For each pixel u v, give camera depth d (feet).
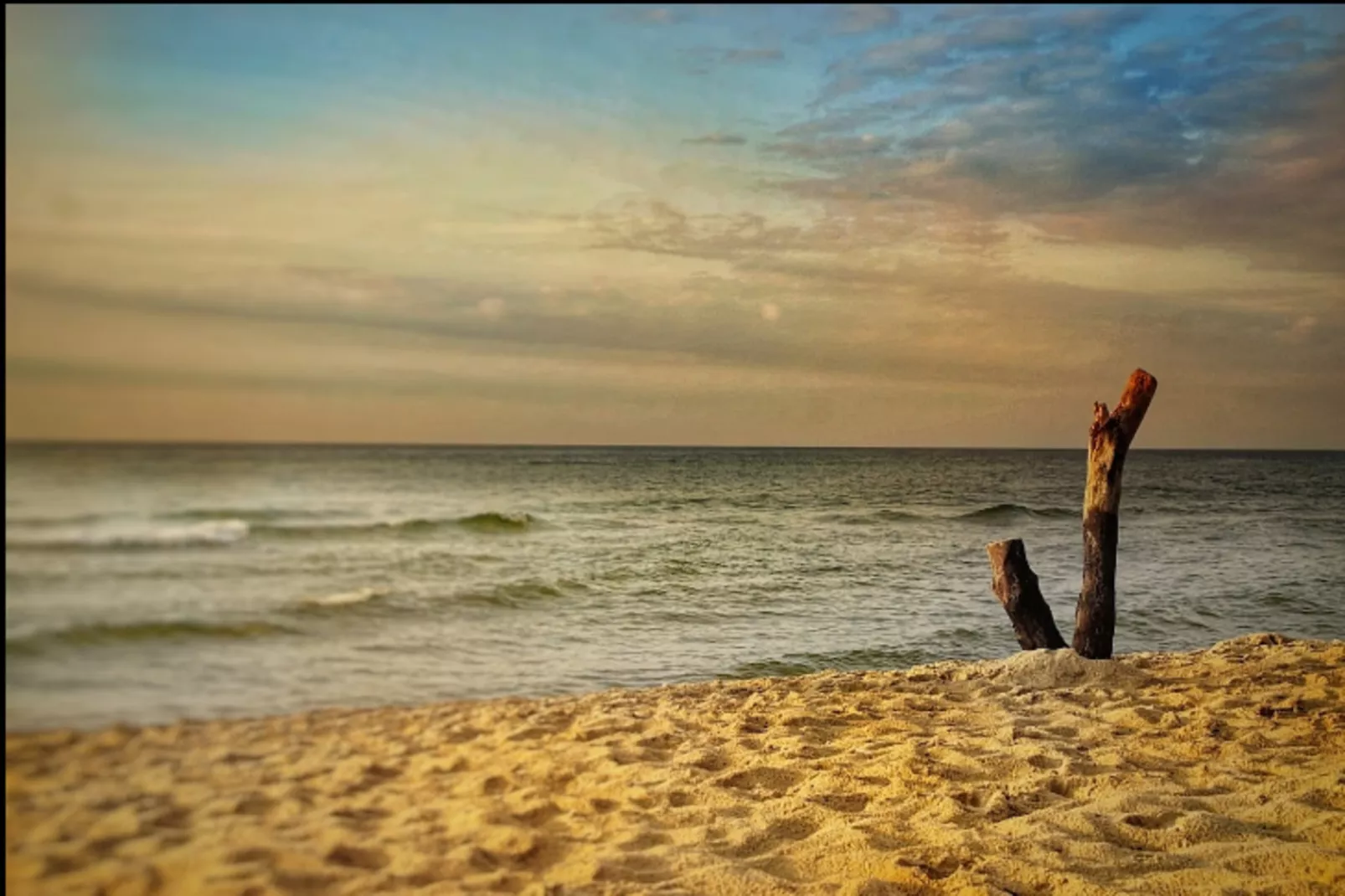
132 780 14.82
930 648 32.58
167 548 38.17
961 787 15.37
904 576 45.34
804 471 140.77
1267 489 93.25
